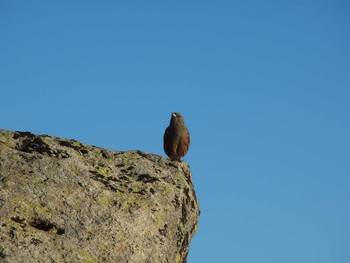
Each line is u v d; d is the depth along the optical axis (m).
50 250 14.64
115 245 15.38
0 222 14.79
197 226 17.94
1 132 18.00
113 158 17.94
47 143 17.69
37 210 15.47
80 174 16.83
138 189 17.03
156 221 16.38
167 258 16.02
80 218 15.65
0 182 15.89
